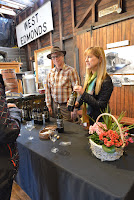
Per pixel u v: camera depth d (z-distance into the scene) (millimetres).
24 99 2338
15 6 4602
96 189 723
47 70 4516
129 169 845
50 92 2445
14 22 5703
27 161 1210
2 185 820
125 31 2635
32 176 1183
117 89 2969
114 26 2764
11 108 1164
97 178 780
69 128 1539
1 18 5355
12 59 5438
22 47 5715
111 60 2924
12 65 4172
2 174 821
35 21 4496
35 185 1174
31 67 5566
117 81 2916
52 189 1001
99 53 1327
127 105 2867
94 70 1480
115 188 703
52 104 2592
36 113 1742
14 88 2494
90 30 3148
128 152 1030
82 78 3586
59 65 2139
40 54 4672
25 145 1207
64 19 3791
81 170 854
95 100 1328
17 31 5469
